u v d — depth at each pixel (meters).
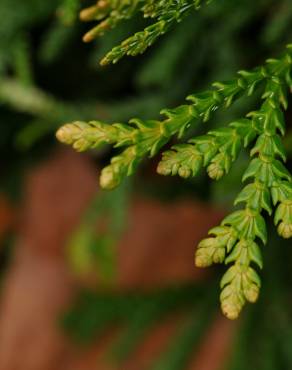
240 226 0.27
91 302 0.54
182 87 0.43
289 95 0.41
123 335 0.52
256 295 0.26
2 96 0.40
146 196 0.56
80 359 0.56
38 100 0.40
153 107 0.43
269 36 0.36
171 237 0.56
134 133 0.27
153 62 0.39
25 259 0.61
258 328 0.47
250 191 0.27
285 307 0.47
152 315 0.53
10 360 0.58
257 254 0.26
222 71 0.41
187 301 0.53
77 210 0.59
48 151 0.60
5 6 0.39
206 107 0.27
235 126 0.27
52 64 0.50
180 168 0.27
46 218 0.60
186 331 0.50
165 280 0.56
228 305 0.26
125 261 0.56
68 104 0.43
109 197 0.43
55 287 0.59
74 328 0.55
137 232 0.56
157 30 0.26
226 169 0.27
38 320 0.59
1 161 0.60
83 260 0.43
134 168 0.26
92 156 0.59
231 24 0.38
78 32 0.41
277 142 0.27
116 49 0.25
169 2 0.26
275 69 0.28
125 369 0.53
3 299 0.61
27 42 0.42
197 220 0.56
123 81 0.52
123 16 0.26
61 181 0.60
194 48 0.41
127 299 0.54
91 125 0.27
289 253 0.48
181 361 0.49
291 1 0.36
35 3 0.39
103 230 0.48
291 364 0.46
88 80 0.52
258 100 0.37
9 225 0.62
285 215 0.27
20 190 0.63
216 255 0.26
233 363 0.45
